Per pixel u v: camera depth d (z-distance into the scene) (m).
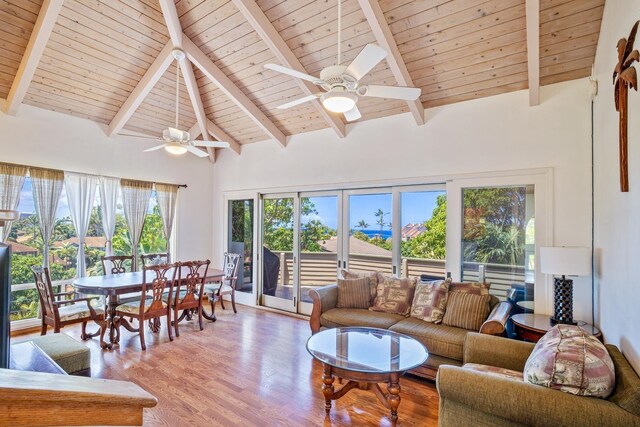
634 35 1.90
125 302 4.29
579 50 3.14
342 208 5.12
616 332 2.30
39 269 3.76
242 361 3.58
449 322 3.36
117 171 5.41
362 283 4.09
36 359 1.92
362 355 2.65
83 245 5.01
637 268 1.84
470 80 3.73
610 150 2.52
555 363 1.71
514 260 3.70
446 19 3.18
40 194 4.57
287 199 5.75
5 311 0.95
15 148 4.40
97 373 3.25
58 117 4.79
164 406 2.71
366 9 3.10
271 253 5.91
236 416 2.59
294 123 5.26
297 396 2.89
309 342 2.89
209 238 6.66
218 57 4.32
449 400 1.93
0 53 3.80
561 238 3.40
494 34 3.20
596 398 1.61
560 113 3.43
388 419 2.58
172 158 6.14
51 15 3.34
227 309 5.79
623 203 2.14
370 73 3.94
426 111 4.25
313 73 4.15
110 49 4.13
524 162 3.61
